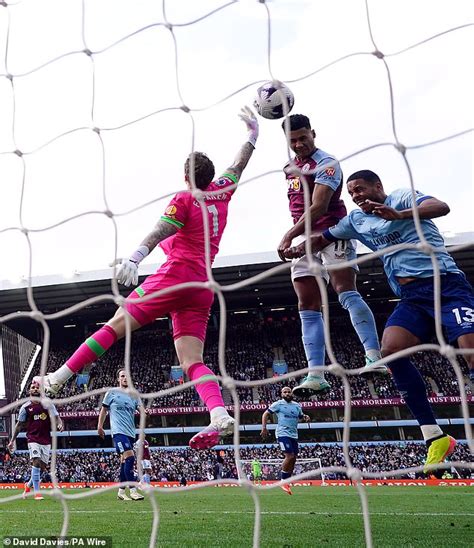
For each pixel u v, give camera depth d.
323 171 4.27
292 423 10.22
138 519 5.35
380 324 36.38
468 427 2.38
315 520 5.26
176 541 3.88
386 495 10.55
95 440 33.25
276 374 33.97
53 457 3.05
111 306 35.16
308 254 2.76
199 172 3.89
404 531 4.29
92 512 6.14
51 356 39.09
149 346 37.50
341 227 4.41
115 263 3.43
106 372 35.84
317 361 4.50
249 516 5.71
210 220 3.94
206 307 3.98
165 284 3.78
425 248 2.56
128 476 8.35
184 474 27.48
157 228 3.74
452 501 8.43
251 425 31.33
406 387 3.92
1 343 36.41
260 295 34.31
